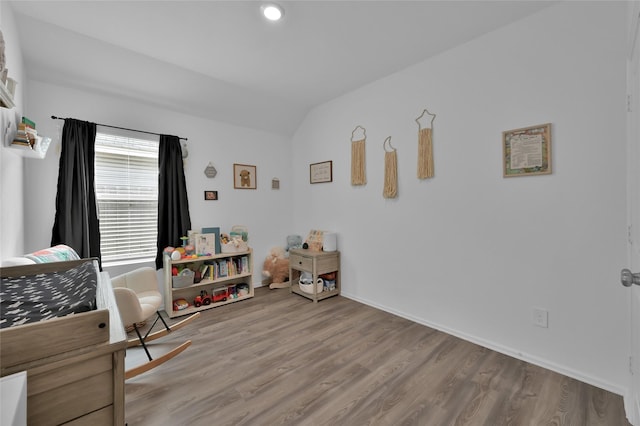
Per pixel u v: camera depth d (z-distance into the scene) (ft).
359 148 10.39
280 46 7.68
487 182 7.16
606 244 5.55
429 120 8.36
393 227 9.45
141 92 9.25
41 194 7.80
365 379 5.90
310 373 6.11
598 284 5.65
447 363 6.48
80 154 8.14
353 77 9.58
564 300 6.06
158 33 7.07
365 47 7.74
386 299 9.71
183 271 9.59
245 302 10.68
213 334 7.98
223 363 6.50
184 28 6.88
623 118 5.32
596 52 5.58
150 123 9.80
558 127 6.05
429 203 8.42
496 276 7.06
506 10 6.25
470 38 7.32
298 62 8.54
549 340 6.26
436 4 6.05
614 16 5.38
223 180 11.64
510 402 5.19
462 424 4.69
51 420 2.38
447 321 8.06
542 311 6.35
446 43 7.56
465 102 7.55
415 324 8.63
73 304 3.02
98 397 2.61
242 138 12.21
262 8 6.14
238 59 8.36
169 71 8.84
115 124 9.08
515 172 6.64
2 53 4.21
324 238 11.19
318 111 12.21
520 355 6.64
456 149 7.75
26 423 2.14
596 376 5.67
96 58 7.80
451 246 7.93
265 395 5.41
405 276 9.12
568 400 5.23
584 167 5.76
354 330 8.22
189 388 5.62
